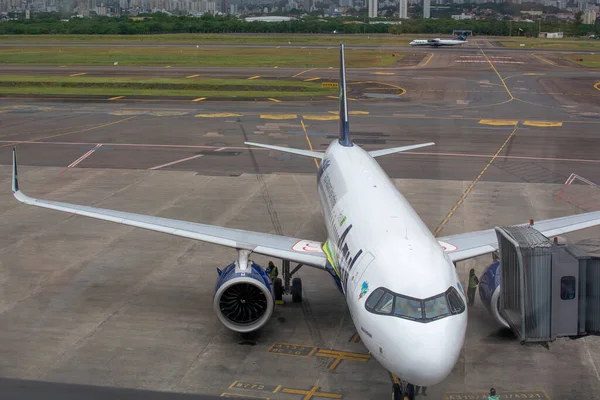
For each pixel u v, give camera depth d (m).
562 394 19.22
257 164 48.03
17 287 26.84
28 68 110.62
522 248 18.75
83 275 28.22
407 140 56.06
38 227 34.34
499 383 19.80
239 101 78.75
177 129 60.97
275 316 24.44
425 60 133.00
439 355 15.98
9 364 20.67
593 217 26.44
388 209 22.25
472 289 24.94
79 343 22.17
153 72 106.06
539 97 82.94
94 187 41.72
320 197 29.70
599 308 18.73
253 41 186.25
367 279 18.44
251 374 20.30
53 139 56.25
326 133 58.97
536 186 42.19
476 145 54.62
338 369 20.64
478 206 37.72
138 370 20.44
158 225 25.67
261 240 25.00
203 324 23.77
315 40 192.88
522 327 18.84
